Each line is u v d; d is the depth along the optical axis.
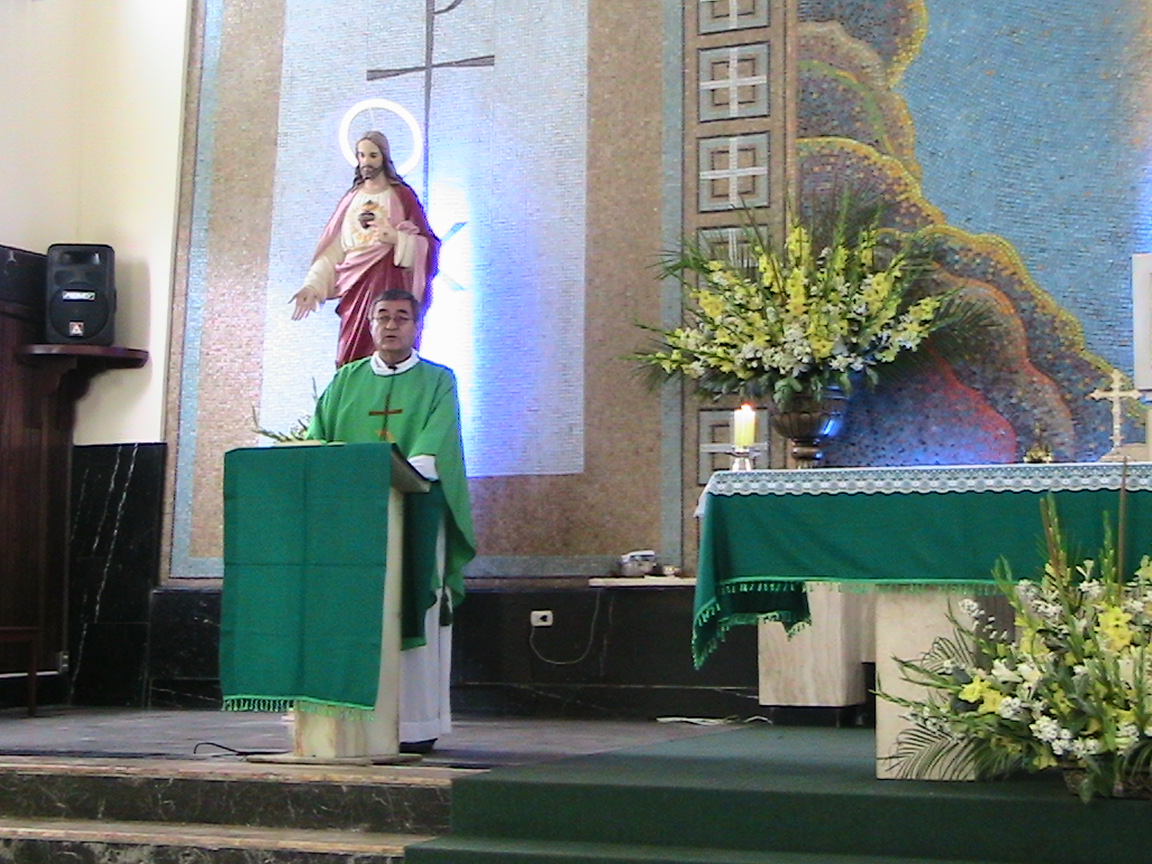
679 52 9.27
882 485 5.25
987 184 8.57
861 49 8.90
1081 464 5.07
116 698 9.96
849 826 4.88
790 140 8.96
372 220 9.43
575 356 9.30
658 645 8.77
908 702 5.06
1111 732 4.59
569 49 9.54
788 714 8.13
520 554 9.28
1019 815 4.73
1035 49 8.56
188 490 10.05
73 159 10.47
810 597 7.98
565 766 5.78
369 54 10.02
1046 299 8.41
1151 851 4.60
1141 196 8.31
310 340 9.92
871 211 8.70
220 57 10.36
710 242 8.95
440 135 9.78
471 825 5.32
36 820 5.95
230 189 10.23
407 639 6.29
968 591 5.20
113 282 10.07
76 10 10.57
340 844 5.25
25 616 9.91
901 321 8.24
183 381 10.15
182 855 5.42
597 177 9.38
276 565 6.05
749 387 8.27
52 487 10.13
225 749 6.73
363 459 6.00
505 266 9.52
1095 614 4.83
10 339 9.90
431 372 7.07
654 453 9.05
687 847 5.01
